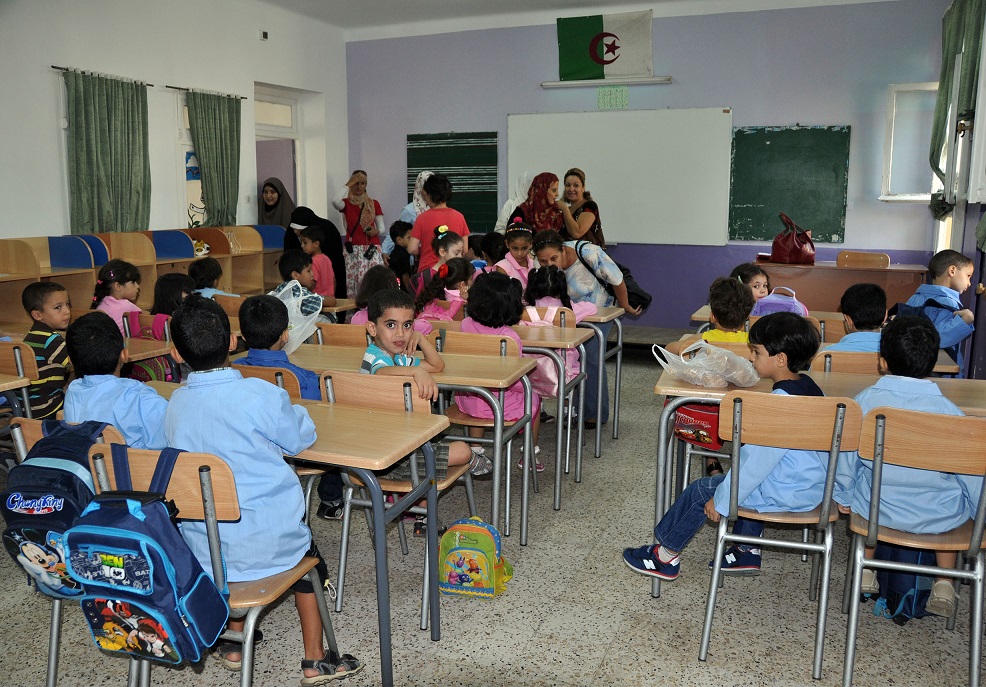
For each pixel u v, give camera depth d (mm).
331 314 5156
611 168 7027
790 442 1894
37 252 4809
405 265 6336
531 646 2178
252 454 1668
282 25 7012
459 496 3312
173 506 1493
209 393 1666
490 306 3084
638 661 2105
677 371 2338
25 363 2699
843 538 2930
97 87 5227
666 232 6930
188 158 6176
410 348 2580
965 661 2117
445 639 2213
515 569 2650
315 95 7656
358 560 2709
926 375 2043
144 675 1727
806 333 2039
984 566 1862
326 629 1995
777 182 6570
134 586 1404
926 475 1882
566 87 7113
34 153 4945
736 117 6621
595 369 4102
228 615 1575
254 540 1675
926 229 6246
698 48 6641
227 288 6109
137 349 3078
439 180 4684
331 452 1744
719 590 2514
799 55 6371
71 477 1547
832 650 2164
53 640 1932
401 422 1993
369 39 7805
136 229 5617
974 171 4453
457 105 7551
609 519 3084
